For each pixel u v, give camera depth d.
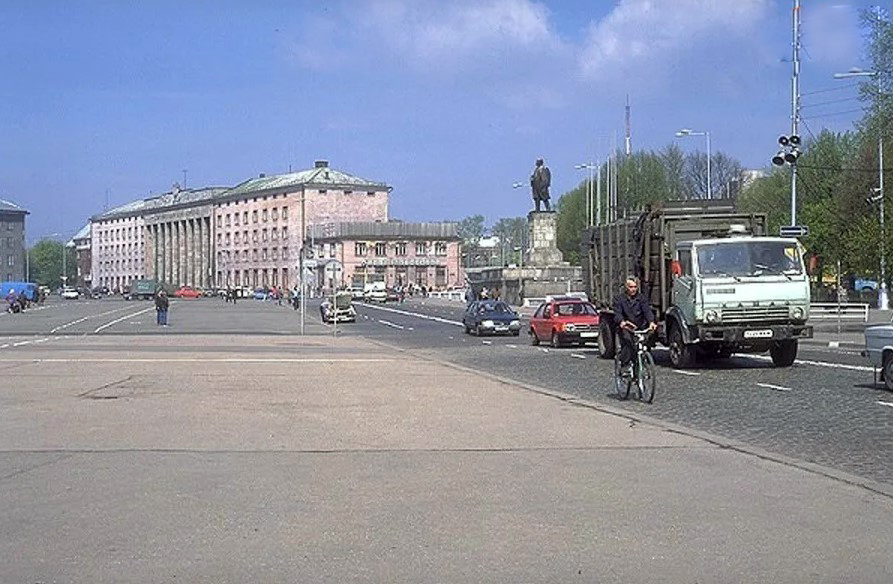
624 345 18.67
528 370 26.70
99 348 36.44
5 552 7.71
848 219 64.44
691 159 110.12
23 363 28.23
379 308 97.69
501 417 15.75
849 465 11.34
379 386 21.17
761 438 13.59
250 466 11.36
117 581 6.96
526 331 52.94
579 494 9.73
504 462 11.56
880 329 19.83
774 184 86.38
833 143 78.44
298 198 156.50
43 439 13.45
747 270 24.34
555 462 11.55
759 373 23.98
